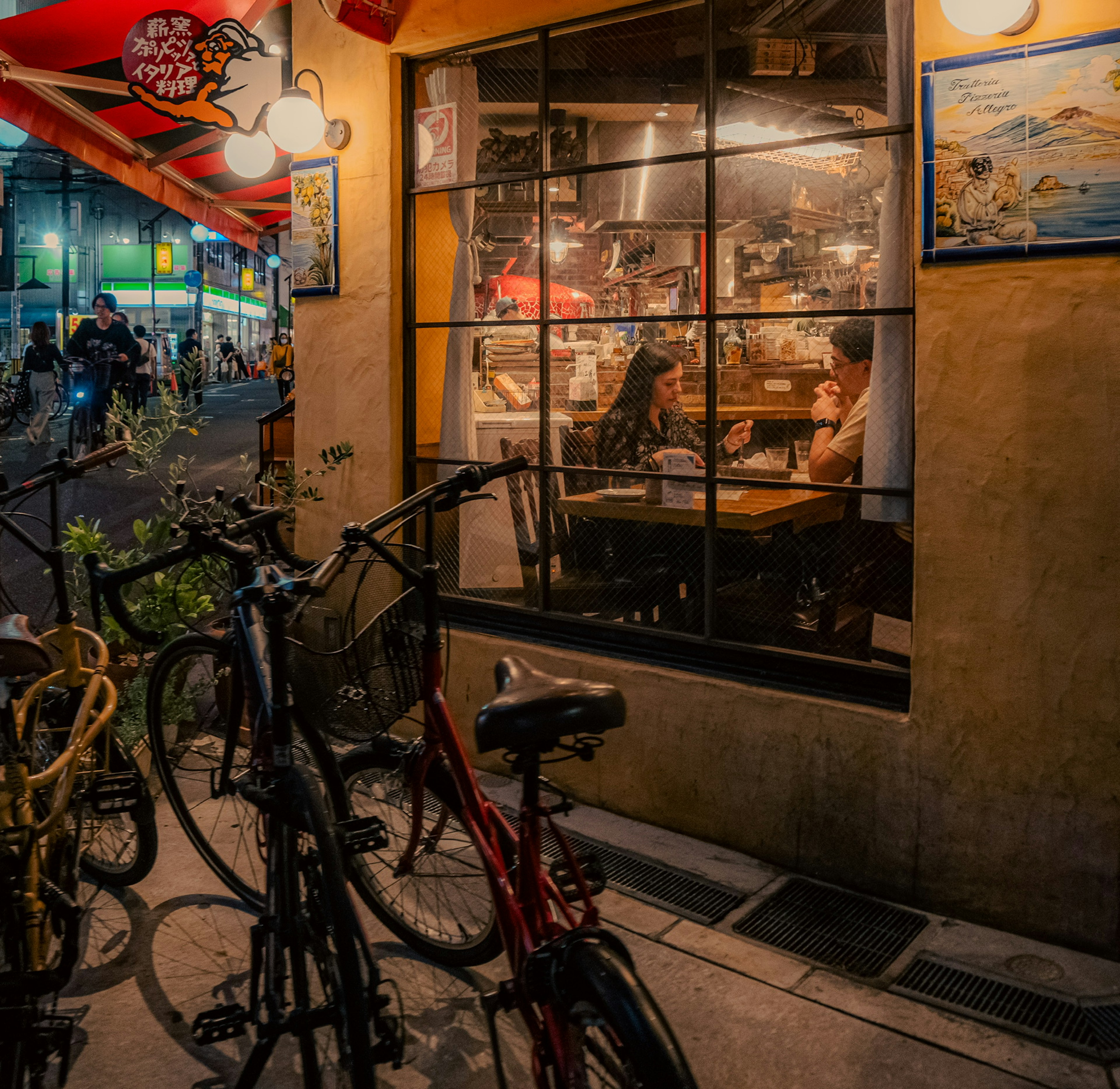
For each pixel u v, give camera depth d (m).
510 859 2.29
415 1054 2.57
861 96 3.38
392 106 4.37
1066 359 2.84
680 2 3.67
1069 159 2.79
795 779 3.41
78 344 11.77
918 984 2.82
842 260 3.48
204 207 8.91
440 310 4.44
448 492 2.53
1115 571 2.82
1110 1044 2.56
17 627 2.63
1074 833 2.94
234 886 3.24
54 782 2.69
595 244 4.00
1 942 2.27
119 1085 2.45
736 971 2.89
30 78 5.40
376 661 2.62
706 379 3.78
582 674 3.92
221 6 5.11
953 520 3.04
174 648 3.30
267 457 6.29
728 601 3.72
